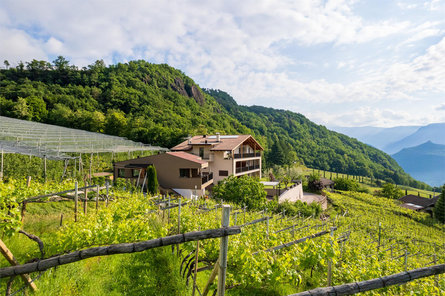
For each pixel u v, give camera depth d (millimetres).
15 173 17344
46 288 4168
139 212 7438
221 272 2584
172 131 50656
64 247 4441
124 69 103250
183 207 10016
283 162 76312
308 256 5629
